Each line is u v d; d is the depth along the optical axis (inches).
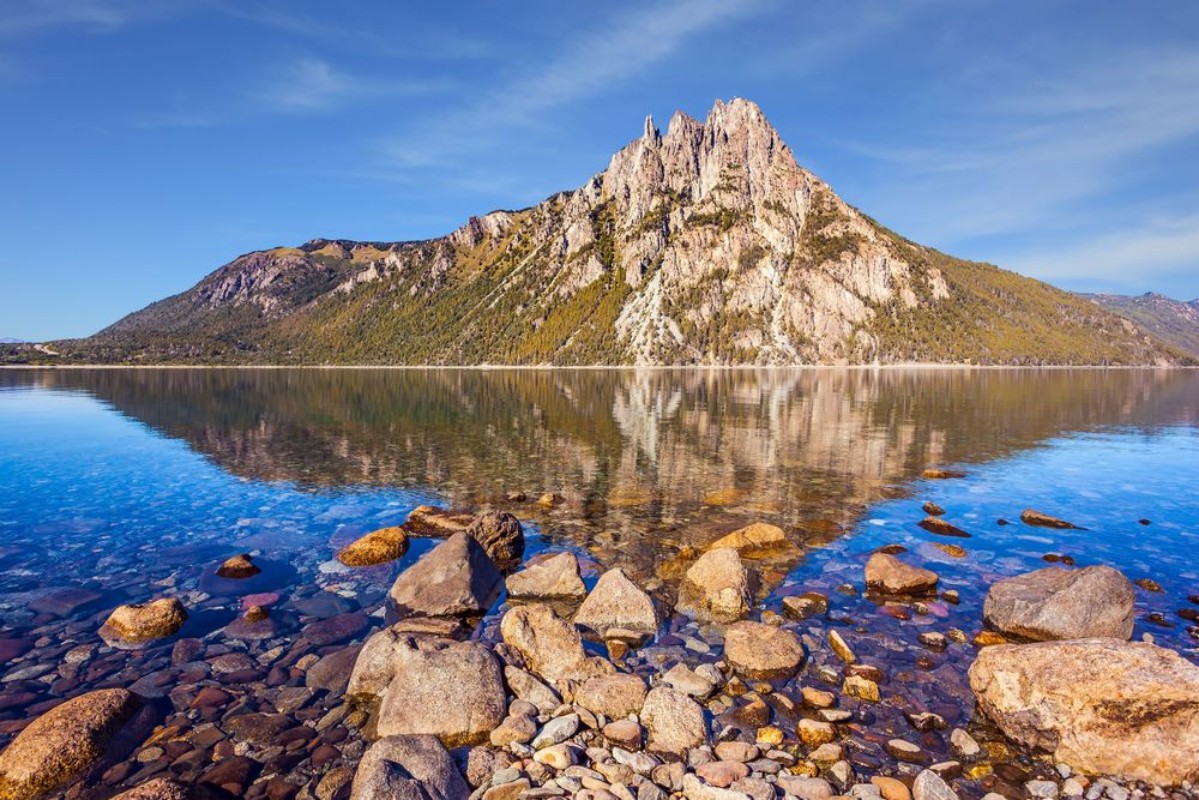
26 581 553.9
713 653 425.4
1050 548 650.8
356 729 339.0
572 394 3346.5
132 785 289.3
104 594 525.0
